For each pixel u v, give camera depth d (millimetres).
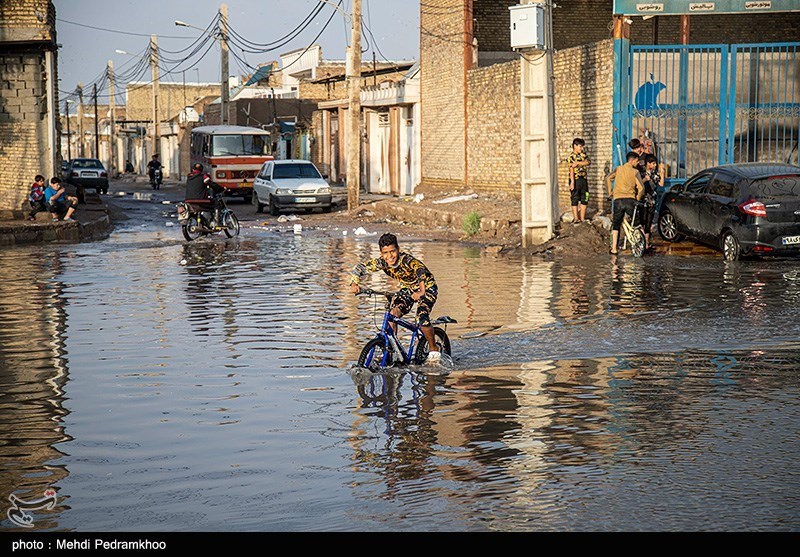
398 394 9281
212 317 13977
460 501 6223
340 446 7559
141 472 6988
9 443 7789
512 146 32719
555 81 29125
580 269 18844
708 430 7836
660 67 24375
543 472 6789
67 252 23812
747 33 39688
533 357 10883
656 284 16391
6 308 14984
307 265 20500
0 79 32562
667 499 6184
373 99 44844
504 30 39062
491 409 8625
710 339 11672
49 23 33312
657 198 22172
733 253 19312
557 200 22938
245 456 7340
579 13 39812
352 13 35625
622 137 23031
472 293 15719
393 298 10602
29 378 10203
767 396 8953
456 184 37469
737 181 19375
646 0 22703
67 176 55812
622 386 9422
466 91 36188
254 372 10375
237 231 27984
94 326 13328
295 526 5855
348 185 36281
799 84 25031
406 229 29859
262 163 46188
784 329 12180
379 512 6055
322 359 11023
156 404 9031
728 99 24047
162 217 36906
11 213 30844
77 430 8172
